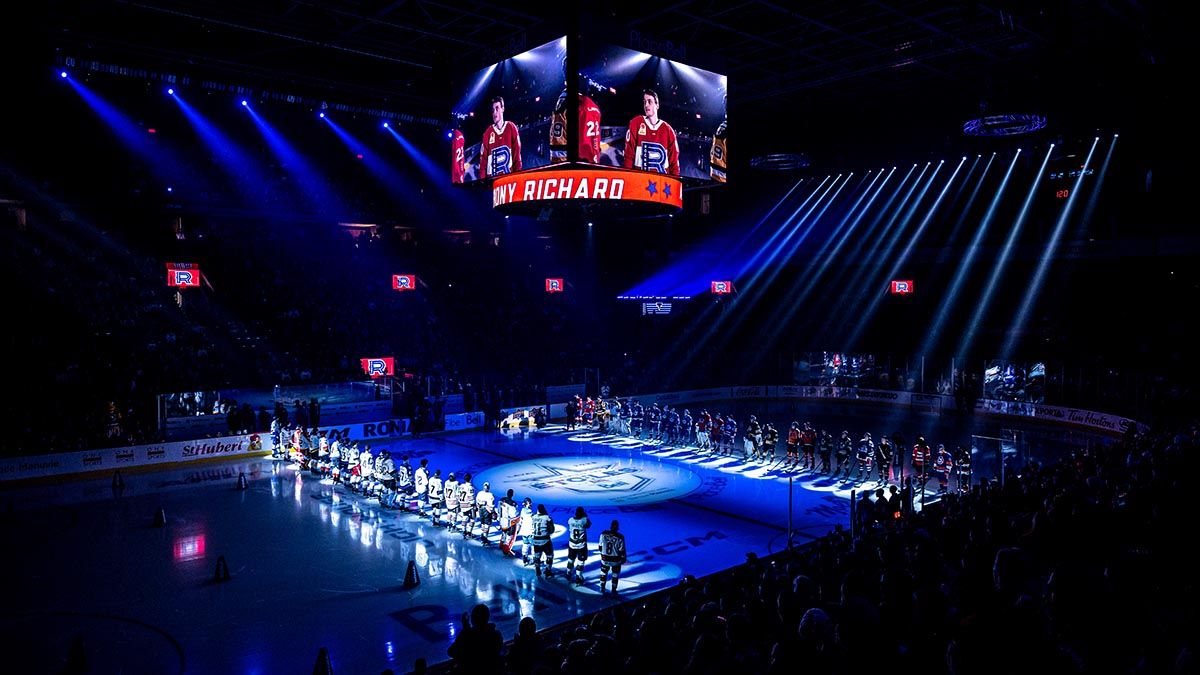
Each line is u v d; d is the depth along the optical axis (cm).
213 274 4141
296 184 4422
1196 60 2241
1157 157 2903
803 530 2058
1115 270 3584
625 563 1781
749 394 4841
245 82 2855
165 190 3953
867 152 3666
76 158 3725
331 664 1275
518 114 1769
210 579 1667
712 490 2516
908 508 1762
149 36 2431
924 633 591
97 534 1997
